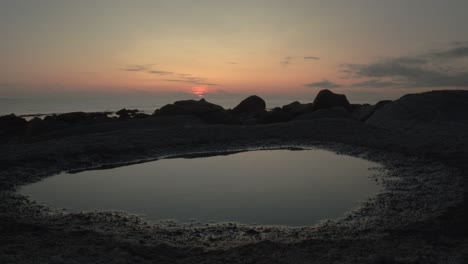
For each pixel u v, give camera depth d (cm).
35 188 1115
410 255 572
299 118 2577
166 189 1083
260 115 2808
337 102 3025
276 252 615
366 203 909
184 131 1959
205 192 1045
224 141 1842
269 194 1012
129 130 1967
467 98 2480
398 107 2491
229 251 635
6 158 1370
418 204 869
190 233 753
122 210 902
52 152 1477
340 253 595
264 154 1620
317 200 948
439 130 1864
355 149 1617
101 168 1379
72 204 954
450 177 1071
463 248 596
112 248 614
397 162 1335
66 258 551
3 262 522
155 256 605
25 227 728
